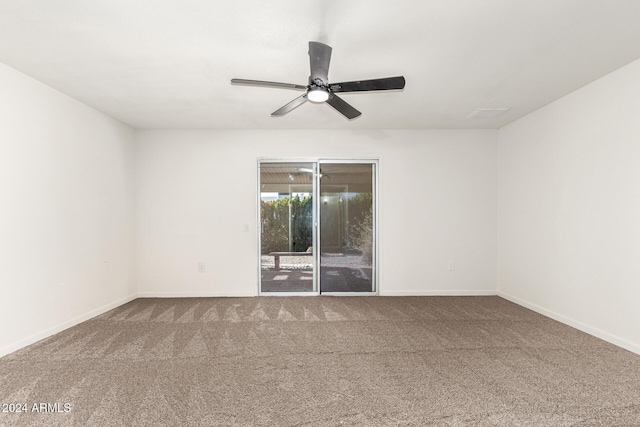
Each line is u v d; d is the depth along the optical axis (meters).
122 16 1.99
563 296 3.38
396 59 2.56
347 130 4.58
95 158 3.66
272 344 2.83
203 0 1.84
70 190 3.29
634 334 2.64
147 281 4.48
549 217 3.58
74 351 2.68
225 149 4.53
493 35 2.22
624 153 2.72
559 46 2.38
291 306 4.01
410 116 4.00
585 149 3.10
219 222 4.53
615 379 2.21
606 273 2.88
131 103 3.49
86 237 3.51
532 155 3.85
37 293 2.89
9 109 2.65
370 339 2.94
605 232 2.89
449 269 4.59
